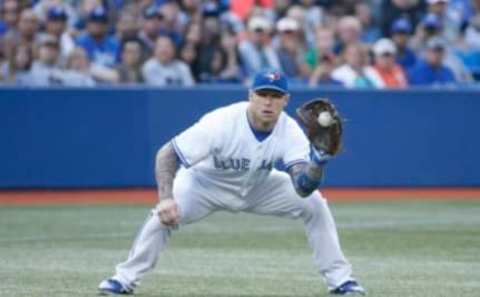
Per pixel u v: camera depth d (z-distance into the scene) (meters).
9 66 46.22
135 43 47.38
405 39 51.81
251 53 49.47
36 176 44.16
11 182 43.97
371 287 22.75
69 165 44.34
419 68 50.25
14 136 43.94
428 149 46.97
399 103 46.59
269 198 21.45
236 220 37.50
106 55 49.28
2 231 33.81
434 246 30.53
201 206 21.47
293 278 24.14
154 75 46.97
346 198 44.50
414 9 57.53
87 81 46.66
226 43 49.81
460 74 51.81
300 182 20.11
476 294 21.78
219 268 25.81
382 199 44.22
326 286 22.81
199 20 50.03
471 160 47.38
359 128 46.28
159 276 24.30
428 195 45.78
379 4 57.66
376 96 46.38
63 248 29.75
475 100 47.31
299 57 50.72
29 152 44.06
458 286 22.97
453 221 37.06
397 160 46.66
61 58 47.12
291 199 21.33
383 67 49.28
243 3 58.00
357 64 48.56
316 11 56.56
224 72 49.38
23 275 24.30
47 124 44.16
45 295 21.08
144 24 50.16
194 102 45.09
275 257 28.02
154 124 44.84
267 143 20.66
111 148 44.59
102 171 44.59
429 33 53.03
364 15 56.84
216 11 49.94
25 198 43.34
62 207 40.69
